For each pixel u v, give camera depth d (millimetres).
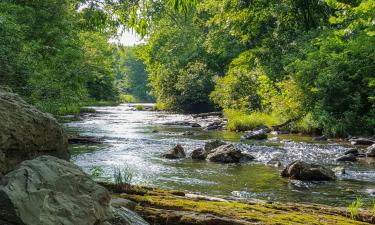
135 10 7207
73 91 20672
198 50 42500
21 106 4531
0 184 3207
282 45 27422
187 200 5562
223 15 30297
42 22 20703
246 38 30312
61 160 3816
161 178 9516
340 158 12391
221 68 41281
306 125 20328
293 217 5238
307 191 8359
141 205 5035
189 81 40969
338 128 18859
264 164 11734
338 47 21250
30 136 4375
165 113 39625
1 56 15273
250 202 6266
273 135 19969
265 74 26469
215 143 14109
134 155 13133
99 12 8000
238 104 28203
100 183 5934
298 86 21312
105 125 24688
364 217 5754
